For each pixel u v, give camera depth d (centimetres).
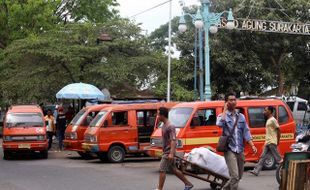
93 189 1182
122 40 2695
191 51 2834
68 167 1678
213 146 1505
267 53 2803
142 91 2844
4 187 1225
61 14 4031
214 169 1135
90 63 2659
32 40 2650
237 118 993
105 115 1834
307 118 3206
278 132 1377
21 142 1942
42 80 2595
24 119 2014
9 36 3572
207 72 2058
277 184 1250
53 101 2969
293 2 2686
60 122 2361
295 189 948
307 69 2853
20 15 3522
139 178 1380
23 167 1684
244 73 2672
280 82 2941
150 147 1589
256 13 2617
